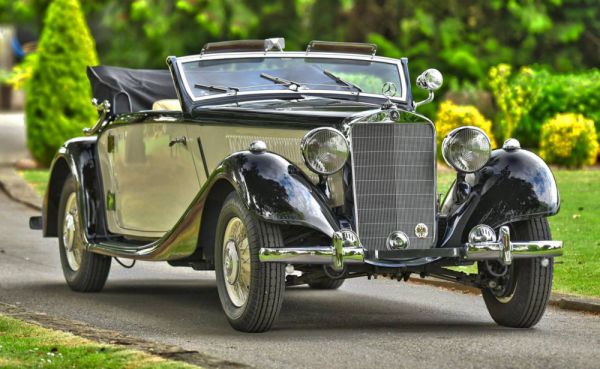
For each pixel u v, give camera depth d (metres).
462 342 14.23
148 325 15.67
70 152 19.53
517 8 50.41
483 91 47.03
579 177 34.06
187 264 17.34
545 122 40.41
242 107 16.55
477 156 15.05
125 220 18.69
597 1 51.94
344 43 18.31
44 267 22.12
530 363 12.84
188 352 13.02
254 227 14.42
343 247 14.23
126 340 13.75
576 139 37.38
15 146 50.44
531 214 14.80
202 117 16.83
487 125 38.38
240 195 14.36
